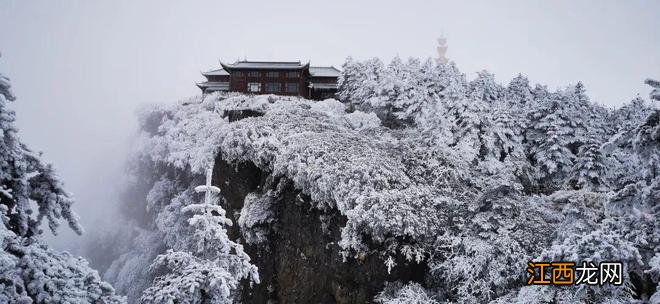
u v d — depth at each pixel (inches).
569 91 1993.1
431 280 1172.5
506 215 1142.3
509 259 1052.5
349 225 1244.5
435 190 1364.4
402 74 2486.5
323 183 1349.7
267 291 1489.9
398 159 1499.8
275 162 1556.3
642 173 572.4
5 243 378.3
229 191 1742.1
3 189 415.2
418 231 1191.6
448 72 2230.6
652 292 665.6
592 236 563.5
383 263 1212.5
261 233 1528.1
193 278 474.3
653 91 547.5
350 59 2701.8
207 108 2480.3
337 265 1301.7
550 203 1387.8
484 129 1721.2
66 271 398.3
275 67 2822.3
